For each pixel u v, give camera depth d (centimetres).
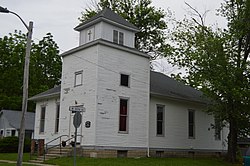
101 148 2127
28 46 1664
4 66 5416
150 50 4366
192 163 2159
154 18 4309
